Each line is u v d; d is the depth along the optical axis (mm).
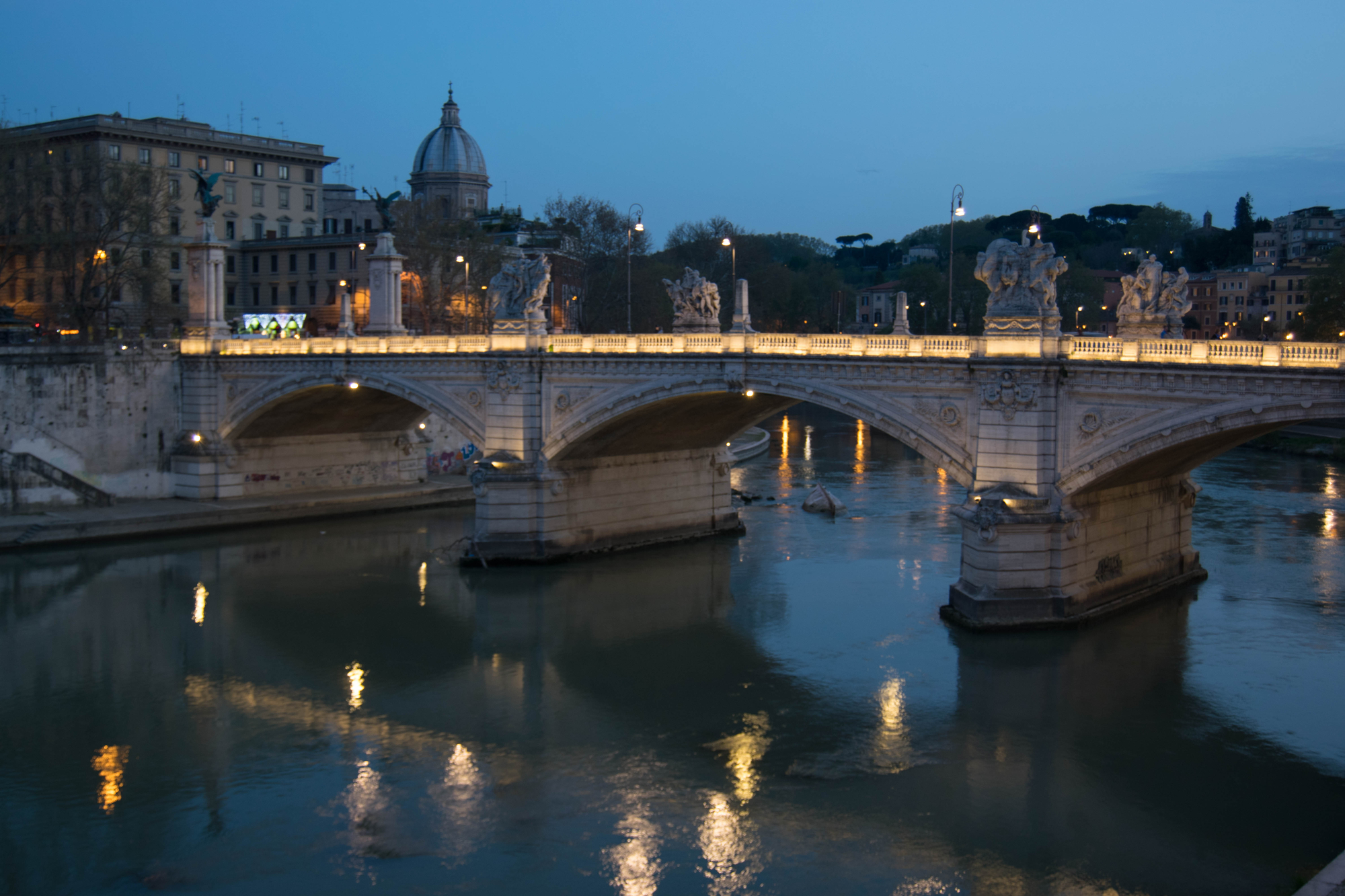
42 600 56750
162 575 61750
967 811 33750
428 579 60406
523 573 60625
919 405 48219
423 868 31031
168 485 77812
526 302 60625
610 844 32250
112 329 103250
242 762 38000
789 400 61562
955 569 61438
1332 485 85375
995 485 45906
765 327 144500
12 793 35750
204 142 128750
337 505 78250
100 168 94812
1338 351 36781
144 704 43125
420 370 65312
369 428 84938
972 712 40750
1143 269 51344
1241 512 74375
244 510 74000
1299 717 39938
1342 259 110938
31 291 111875
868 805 34281
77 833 33156
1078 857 31156
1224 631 48594
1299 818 33062
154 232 102250
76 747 39219
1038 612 46688
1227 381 39125
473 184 168875
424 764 37625
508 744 39125
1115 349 43125
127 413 75438
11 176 89188
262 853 31953
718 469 71688
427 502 82562
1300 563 60156
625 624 52188
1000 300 45750
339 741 39625
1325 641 47500
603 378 57781
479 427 63094
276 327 90688
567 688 44375
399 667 47062
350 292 124188
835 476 95812
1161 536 54531
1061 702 41531
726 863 31125
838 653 47469
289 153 137750
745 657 47344
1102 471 43594
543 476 60719
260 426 77750
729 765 37188
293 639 50844
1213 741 38188
